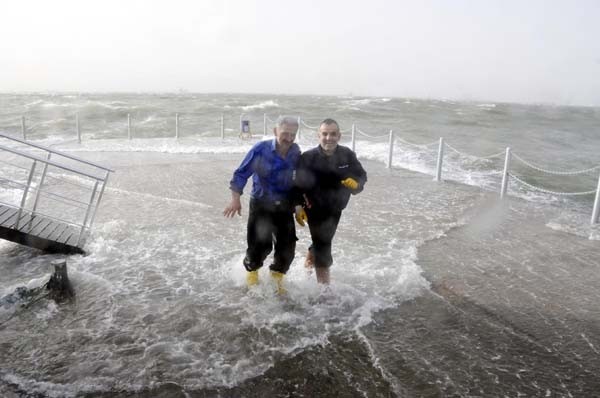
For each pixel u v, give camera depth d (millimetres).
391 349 3307
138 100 67438
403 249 5680
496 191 9906
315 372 2986
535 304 4172
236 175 3900
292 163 3783
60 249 5086
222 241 5738
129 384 2789
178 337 3371
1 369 2895
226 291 4223
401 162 13641
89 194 8242
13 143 16516
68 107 40469
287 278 4496
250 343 3314
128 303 3916
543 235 6500
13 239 4906
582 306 4148
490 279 4777
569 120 39219
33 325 3467
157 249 5387
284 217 3943
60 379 2812
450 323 3750
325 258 4102
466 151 16703
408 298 4215
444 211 7816
